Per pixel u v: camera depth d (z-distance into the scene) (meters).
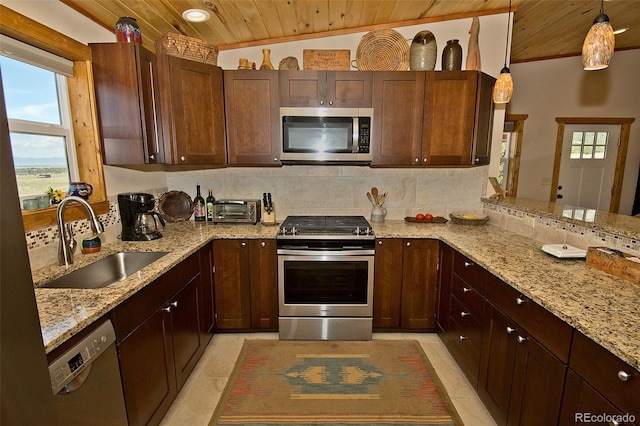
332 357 2.32
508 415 1.54
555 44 3.86
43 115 1.78
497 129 2.82
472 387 2.02
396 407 1.85
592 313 1.13
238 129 2.54
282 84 2.49
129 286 1.38
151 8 2.03
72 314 1.12
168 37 2.22
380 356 2.34
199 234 2.44
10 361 0.67
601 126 4.66
